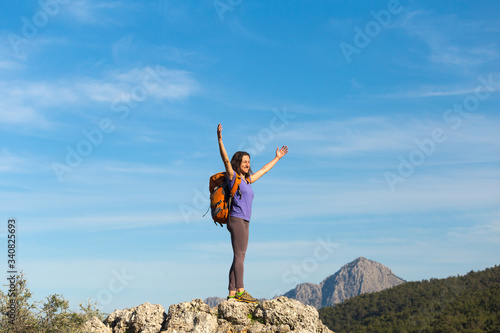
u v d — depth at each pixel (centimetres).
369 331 11362
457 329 9550
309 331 848
